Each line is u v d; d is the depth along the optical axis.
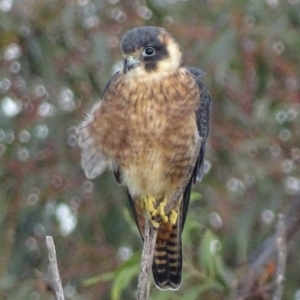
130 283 12.88
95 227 13.62
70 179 13.51
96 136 9.65
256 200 13.05
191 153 9.58
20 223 13.55
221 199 13.24
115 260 13.44
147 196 9.84
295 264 13.22
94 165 9.74
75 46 13.15
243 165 13.09
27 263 13.70
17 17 13.09
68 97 13.41
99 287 13.37
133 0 13.02
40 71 13.20
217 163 13.31
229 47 12.42
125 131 9.55
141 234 10.10
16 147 13.55
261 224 13.22
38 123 13.39
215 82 12.80
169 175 9.72
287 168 13.18
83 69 13.06
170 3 12.81
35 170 13.51
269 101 13.18
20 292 12.64
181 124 9.52
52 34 13.10
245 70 12.91
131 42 9.71
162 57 9.66
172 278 9.86
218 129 13.16
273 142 13.06
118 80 9.64
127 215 10.58
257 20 12.62
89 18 12.97
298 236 13.02
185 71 9.77
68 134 13.42
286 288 13.15
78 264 13.51
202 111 9.77
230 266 12.80
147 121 9.48
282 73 13.10
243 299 9.88
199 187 13.35
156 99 9.48
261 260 10.09
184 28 12.60
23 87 13.44
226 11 12.62
